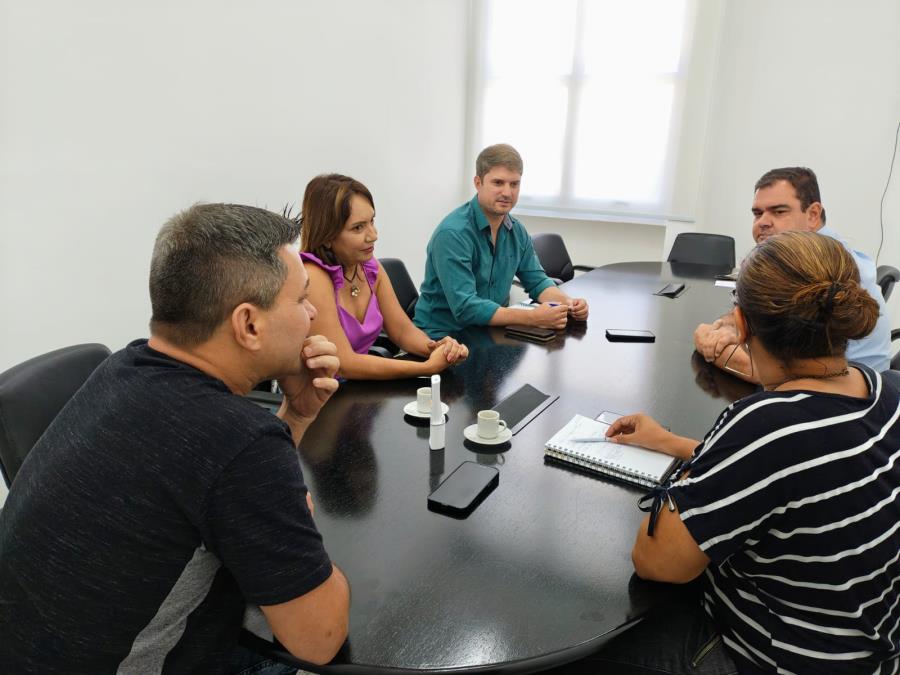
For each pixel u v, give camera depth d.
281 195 3.23
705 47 4.20
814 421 0.76
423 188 4.66
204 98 2.69
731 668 0.89
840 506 0.75
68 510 0.69
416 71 4.30
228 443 0.68
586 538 0.96
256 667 1.06
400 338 1.96
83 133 2.21
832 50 4.02
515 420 1.40
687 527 0.79
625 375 1.71
